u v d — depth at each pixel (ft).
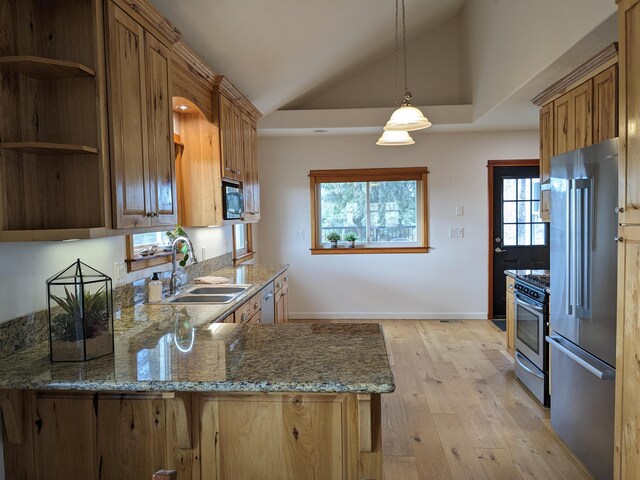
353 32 14.16
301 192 19.53
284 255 19.74
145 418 5.17
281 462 5.11
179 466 5.19
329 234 19.74
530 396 11.31
